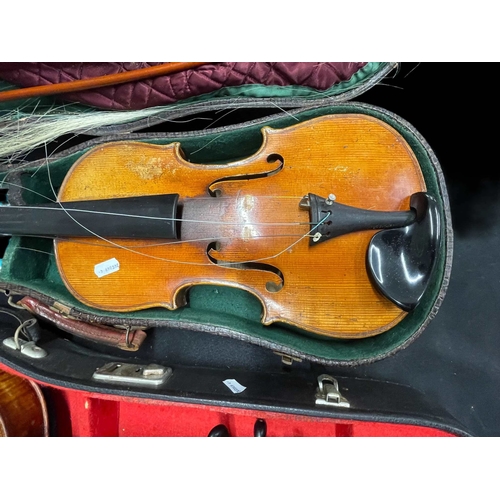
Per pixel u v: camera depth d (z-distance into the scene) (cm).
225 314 52
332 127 46
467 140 57
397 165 45
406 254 42
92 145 50
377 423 49
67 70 48
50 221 47
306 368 57
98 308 50
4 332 54
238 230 46
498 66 51
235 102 49
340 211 44
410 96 56
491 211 58
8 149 52
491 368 57
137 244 49
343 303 46
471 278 58
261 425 48
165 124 56
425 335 58
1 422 49
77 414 54
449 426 47
